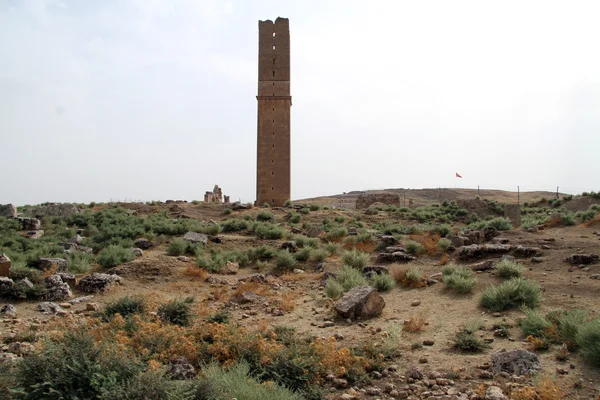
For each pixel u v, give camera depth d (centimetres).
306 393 863
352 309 1418
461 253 2200
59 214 3997
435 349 1115
